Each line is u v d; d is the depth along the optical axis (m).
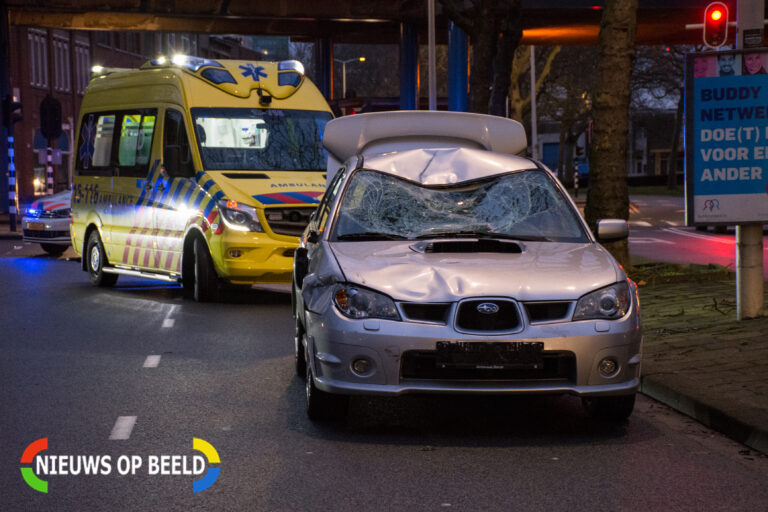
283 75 15.05
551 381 6.33
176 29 44.28
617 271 6.66
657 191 69.25
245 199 13.16
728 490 5.29
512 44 24.38
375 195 7.61
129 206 15.17
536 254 6.87
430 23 31.56
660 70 63.69
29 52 55.06
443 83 68.75
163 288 15.67
